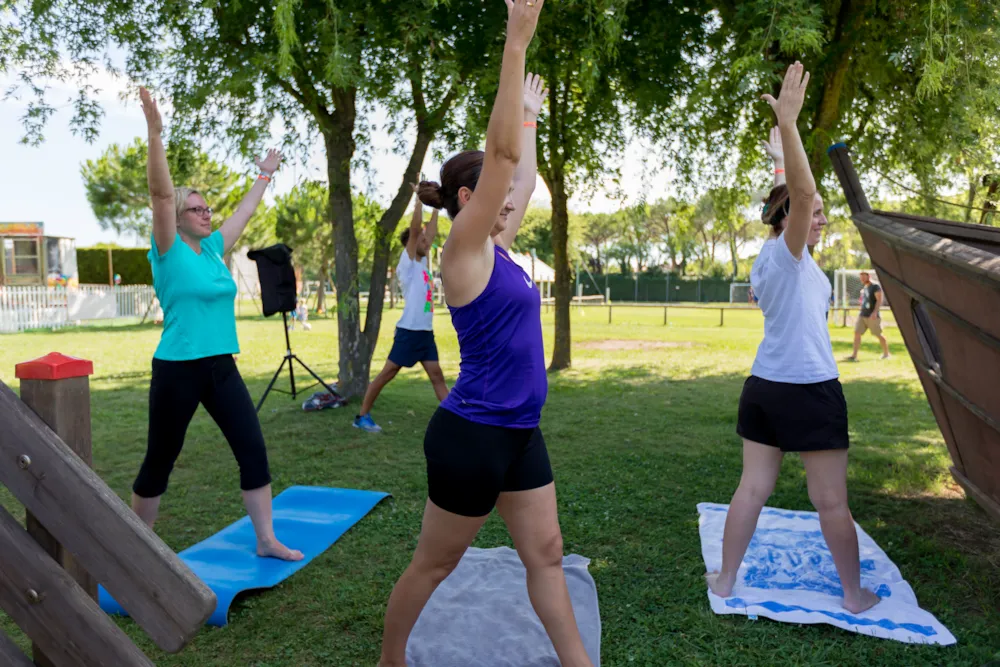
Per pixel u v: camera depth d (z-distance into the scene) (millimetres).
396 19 6449
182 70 7316
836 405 2971
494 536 4031
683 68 7828
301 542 3850
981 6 5418
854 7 6445
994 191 5789
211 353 3381
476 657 2695
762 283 3053
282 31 5672
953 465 3688
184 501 4688
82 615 1803
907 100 6848
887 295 3586
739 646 2812
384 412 7633
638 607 3148
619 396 8992
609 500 4645
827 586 3363
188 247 3371
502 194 1980
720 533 3984
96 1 7145
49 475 1778
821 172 6902
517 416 2152
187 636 1715
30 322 20984
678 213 10008
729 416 7520
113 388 9531
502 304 2107
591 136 9953
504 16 6730
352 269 8133
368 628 2957
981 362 2875
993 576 3461
